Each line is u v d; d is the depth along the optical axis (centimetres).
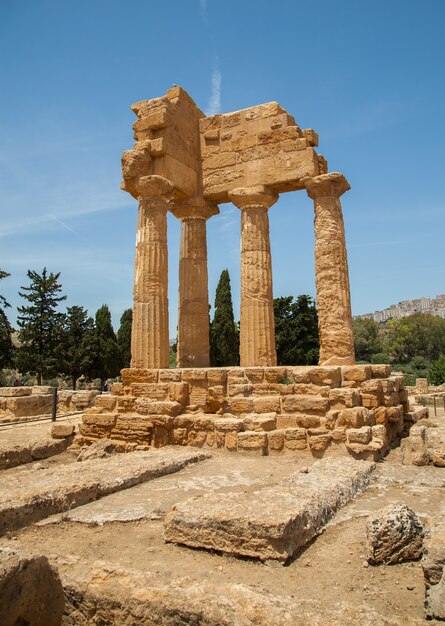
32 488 714
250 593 412
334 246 1404
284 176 1515
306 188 1489
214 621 385
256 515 543
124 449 1256
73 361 4922
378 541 507
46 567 402
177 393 1258
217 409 1231
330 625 366
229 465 971
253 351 1469
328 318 1375
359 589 454
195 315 1708
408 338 8962
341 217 1451
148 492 767
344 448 1041
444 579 402
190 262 1725
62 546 565
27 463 1267
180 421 1208
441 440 985
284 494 644
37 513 648
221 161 1656
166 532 570
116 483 778
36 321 5019
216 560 520
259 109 1605
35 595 387
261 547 516
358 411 1065
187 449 1152
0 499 651
